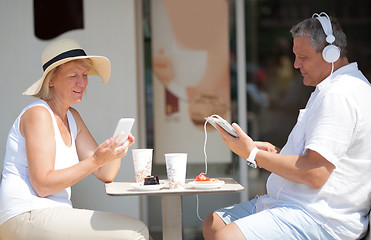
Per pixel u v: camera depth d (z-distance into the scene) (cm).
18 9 513
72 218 321
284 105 761
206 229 351
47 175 318
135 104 518
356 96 309
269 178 349
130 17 516
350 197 312
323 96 315
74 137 372
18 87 516
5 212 328
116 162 371
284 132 753
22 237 320
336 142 301
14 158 340
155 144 564
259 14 742
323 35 328
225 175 564
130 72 518
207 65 561
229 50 561
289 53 758
